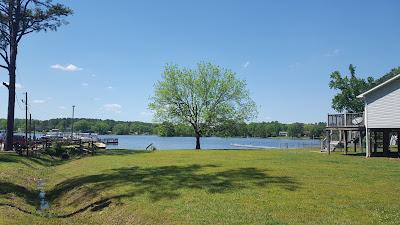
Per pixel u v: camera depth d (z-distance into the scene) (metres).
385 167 22.17
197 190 15.81
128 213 13.86
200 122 55.53
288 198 14.05
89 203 16.38
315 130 161.50
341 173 19.64
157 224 12.34
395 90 30.62
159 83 55.53
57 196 19.50
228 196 14.64
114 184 18.41
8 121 41.25
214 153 34.81
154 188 16.69
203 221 11.87
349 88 72.81
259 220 11.64
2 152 37.62
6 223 12.57
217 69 55.38
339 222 11.18
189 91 55.19
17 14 40.31
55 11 40.78
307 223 11.20
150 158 30.70
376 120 31.69
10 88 41.25
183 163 25.41
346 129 34.62
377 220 11.28
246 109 56.69
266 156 30.30
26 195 19.09
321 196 14.26
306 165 23.20
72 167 28.89
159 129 56.81
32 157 35.44
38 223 13.45
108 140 102.62
